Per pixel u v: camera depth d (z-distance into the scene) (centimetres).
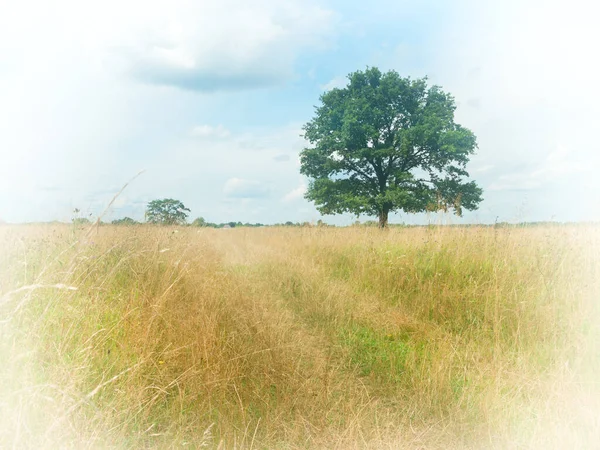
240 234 2372
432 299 677
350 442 311
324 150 2805
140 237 757
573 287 611
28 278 458
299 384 398
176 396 359
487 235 873
